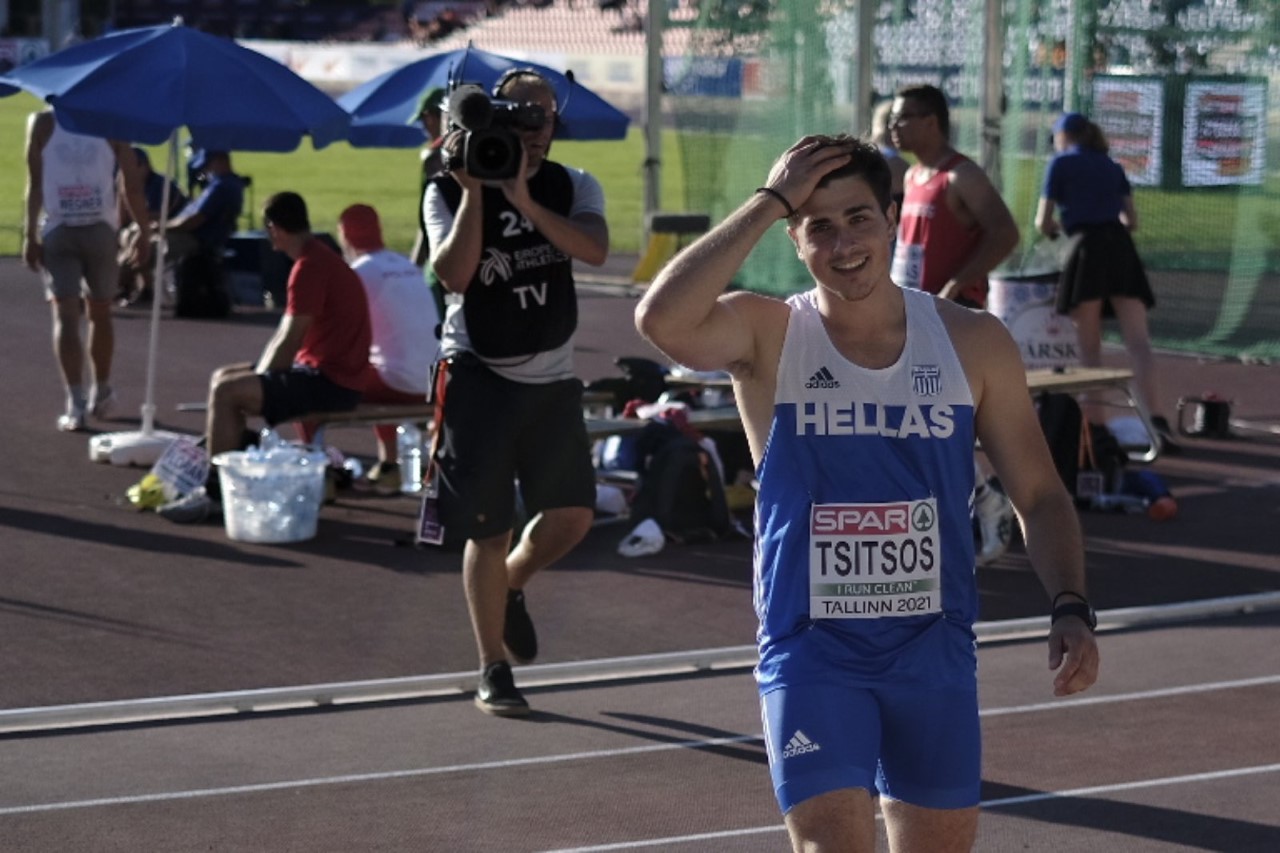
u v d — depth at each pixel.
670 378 31.39
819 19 55.56
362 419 28.56
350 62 172.62
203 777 16.67
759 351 10.56
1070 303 34.09
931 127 25.12
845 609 10.36
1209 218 69.31
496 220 18.03
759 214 10.12
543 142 18.25
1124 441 34.09
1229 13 52.78
